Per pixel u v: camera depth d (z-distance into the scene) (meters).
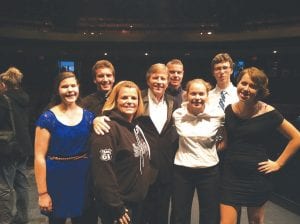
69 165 2.31
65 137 2.26
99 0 17.53
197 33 17.33
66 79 2.28
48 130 2.25
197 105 2.61
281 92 15.37
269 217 3.82
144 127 2.70
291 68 15.37
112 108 2.30
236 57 16.86
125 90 2.25
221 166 2.81
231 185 2.56
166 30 18.09
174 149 2.85
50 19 17.00
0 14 15.60
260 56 16.34
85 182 2.38
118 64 18.17
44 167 2.25
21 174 3.49
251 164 2.49
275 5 15.69
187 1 17.67
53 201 2.32
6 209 3.31
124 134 2.21
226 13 17.17
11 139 3.22
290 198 4.31
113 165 2.15
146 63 18.17
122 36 17.36
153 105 2.82
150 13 17.98
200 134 2.63
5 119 3.23
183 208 2.74
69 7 17.08
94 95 2.94
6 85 3.31
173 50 17.59
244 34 16.27
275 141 5.29
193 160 2.67
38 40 16.25
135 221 2.34
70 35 16.86
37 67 16.75
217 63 3.00
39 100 12.28
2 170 3.27
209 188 2.70
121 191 2.22
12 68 3.39
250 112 2.49
